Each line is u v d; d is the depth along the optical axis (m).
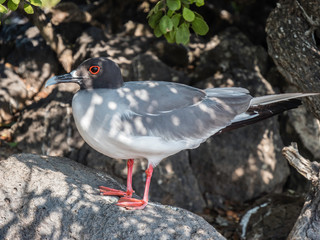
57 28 7.77
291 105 4.88
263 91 7.46
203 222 4.23
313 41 5.31
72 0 8.16
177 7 4.67
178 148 4.36
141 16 8.39
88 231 4.13
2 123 7.34
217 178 7.11
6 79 7.55
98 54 7.46
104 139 4.17
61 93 7.11
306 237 4.50
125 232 4.04
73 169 4.99
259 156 7.14
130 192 4.59
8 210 4.32
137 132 4.14
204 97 4.57
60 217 4.22
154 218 4.17
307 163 4.99
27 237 4.26
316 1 5.09
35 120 6.98
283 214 6.30
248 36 8.55
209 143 7.12
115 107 4.13
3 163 4.75
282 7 5.41
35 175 4.54
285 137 7.45
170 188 6.82
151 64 7.47
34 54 7.74
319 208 4.60
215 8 8.37
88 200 4.31
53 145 6.83
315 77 5.27
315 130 7.29
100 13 8.19
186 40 5.06
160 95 4.33
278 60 5.52
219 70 7.70
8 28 8.16
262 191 7.14
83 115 4.15
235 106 4.61
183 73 7.68
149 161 4.43
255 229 6.23
